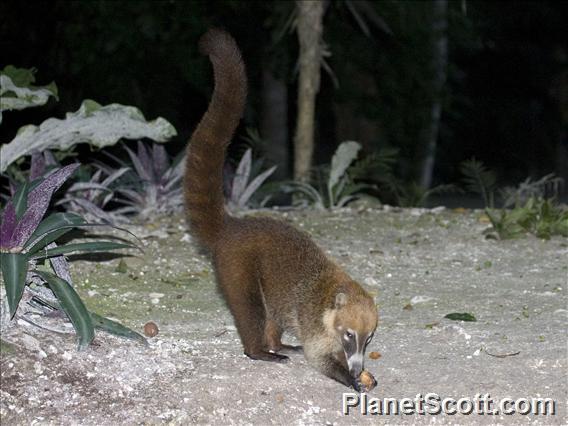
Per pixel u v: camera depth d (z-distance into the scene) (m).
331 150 26.08
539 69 32.94
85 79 18.39
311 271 7.28
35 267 7.49
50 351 6.98
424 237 11.77
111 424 6.39
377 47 20.03
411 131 21.09
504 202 15.07
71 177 11.73
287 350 7.72
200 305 8.83
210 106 7.88
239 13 19.06
